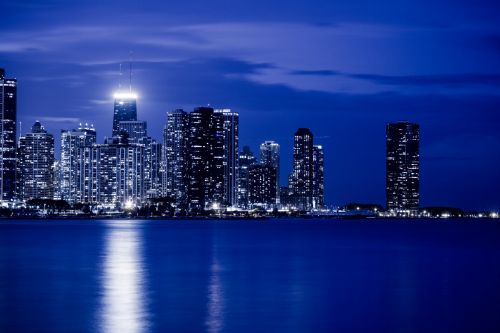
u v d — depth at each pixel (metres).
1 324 79.56
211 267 145.88
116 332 75.44
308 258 172.38
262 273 133.62
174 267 145.38
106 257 172.62
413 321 81.31
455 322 80.75
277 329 77.00
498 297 99.88
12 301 96.50
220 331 76.00
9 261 160.00
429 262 159.88
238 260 164.75
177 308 90.50
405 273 133.88
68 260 163.00
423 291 106.38
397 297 100.25
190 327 78.06
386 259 169.62
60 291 106.81
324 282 118.31
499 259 170.25
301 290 108.06
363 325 79.06
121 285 114.25
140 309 89.50
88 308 90.31
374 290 107.94
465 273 133.50
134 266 147.50
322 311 88.06
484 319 82.50
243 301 96.38
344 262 160.00
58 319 82.56
